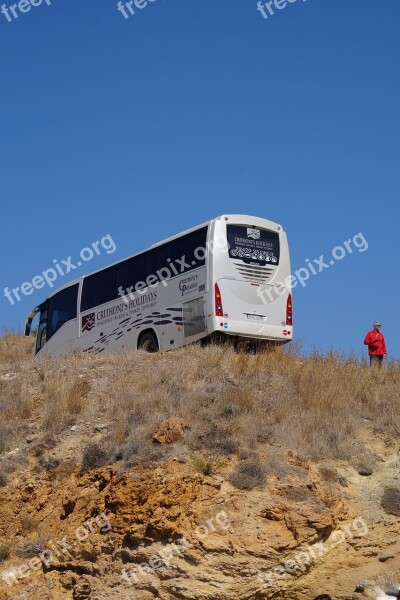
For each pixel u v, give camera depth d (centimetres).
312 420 1972
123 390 2122
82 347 2902
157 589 1605
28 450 1994
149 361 2342
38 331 3222
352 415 2031
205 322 2466
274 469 1781
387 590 1606
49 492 1886
